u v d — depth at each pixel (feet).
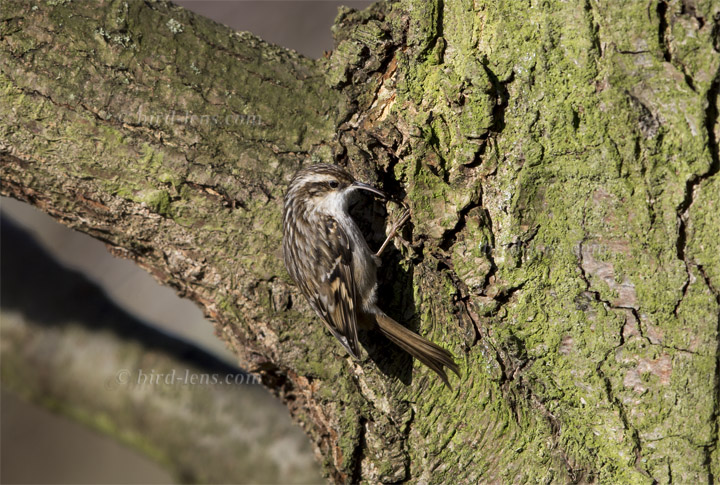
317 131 18.24
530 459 16.70
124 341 26.96
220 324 20.07
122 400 26.14
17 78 17.16
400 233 18.08
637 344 15.26
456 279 17.10
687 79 14.38
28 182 18.08
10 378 27.66
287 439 24.94
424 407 17.65
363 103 18.02
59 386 26.89
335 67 17.97
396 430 17.85
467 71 15.71
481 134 15.90
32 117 17.22
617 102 14.67
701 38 14.25
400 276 18.34
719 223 14.47
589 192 15.19
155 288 33.42
